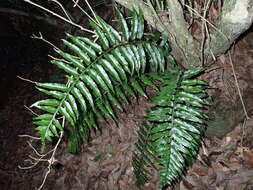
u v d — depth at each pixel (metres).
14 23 4.64
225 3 1.43
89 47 1.42
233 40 1.62
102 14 3.24
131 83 1.87
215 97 2.02
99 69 1.39
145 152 2.11
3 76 4.73
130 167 2.43
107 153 2.58
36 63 4.61
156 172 2.25
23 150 3.77
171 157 1.55
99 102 1.78
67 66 1.34
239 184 1.88
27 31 4.70
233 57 2.06
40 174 3.22
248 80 2.02
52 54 4.41
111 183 2.44
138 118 2.50
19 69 4.73
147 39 1.71
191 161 1.89
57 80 3.68
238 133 2.04
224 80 2.01
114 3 2.20
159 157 2.13
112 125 2.61
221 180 1.96
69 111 1.26
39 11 4.38
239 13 1.35
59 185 2.79
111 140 2.60
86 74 1.40
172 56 1.82
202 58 1.74
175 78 1.67
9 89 4.64
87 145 2.72
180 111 1.57
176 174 1.56
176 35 1.69
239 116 2.03
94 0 3.37
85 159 2.69
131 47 1.58
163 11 1.68
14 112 4.33
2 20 4.70
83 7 3.73
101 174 2.53
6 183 3.53
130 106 2.54
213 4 1.87
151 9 1.62
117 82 1.80
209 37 1.64
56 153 2.99
